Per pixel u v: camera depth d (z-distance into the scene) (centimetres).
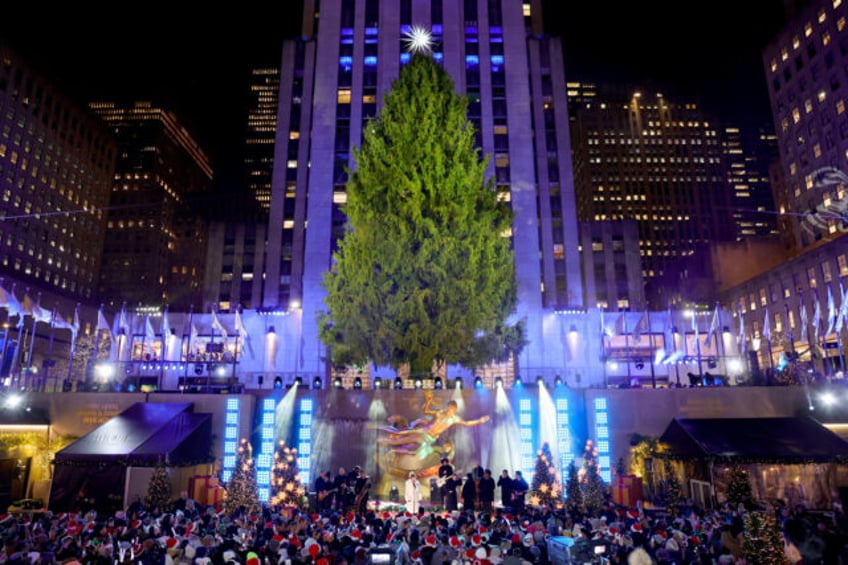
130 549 1259
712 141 16575
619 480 2491
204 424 2669
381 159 3334
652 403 2928
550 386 3120
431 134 3272
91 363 3916
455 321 3020
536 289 5634
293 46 7194
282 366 5491
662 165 16288
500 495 2739
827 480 2380
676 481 2055
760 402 2909
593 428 2897
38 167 10456
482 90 6238
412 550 1205
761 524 995
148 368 4716
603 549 1179
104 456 2297
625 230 8738
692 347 5294
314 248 5756
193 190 17900
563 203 6538
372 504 2453
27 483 2722
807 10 8356
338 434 2848
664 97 16875
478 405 2891
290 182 6862
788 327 7650
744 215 16212
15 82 9906
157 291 13875
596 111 16662
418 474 2767
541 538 1272
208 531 1434
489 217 3250
